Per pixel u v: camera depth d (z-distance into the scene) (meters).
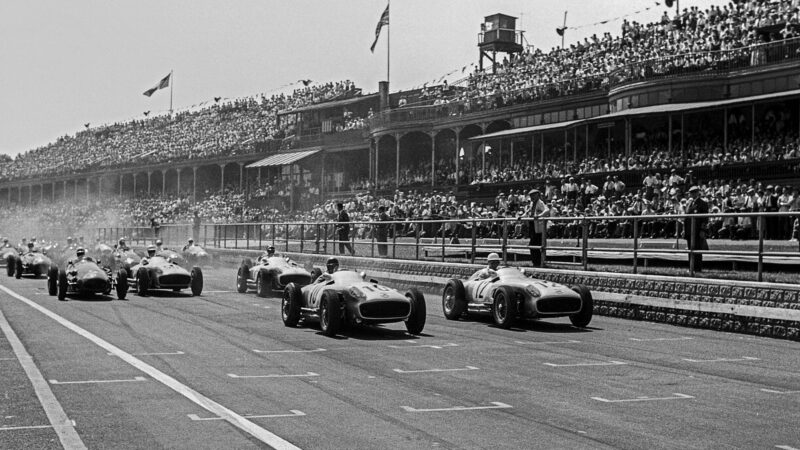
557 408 10.44
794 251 18.69
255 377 12.49
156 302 24.86
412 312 17.89
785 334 17.25
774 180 33.03
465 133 56.41
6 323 19.20
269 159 72.81
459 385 11.98
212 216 72.50
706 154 36.59
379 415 9.96
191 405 10.46
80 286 25.50
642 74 42.88
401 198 48.56
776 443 8.74
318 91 86.62
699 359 14.61
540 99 49.50
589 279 22.53
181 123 105.75
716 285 18.86
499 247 27.06
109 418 9.73
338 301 17.45
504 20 64.56
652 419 9.84
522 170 45.88
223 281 34.47
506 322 18.75
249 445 8.55
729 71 39.78
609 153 40.81
